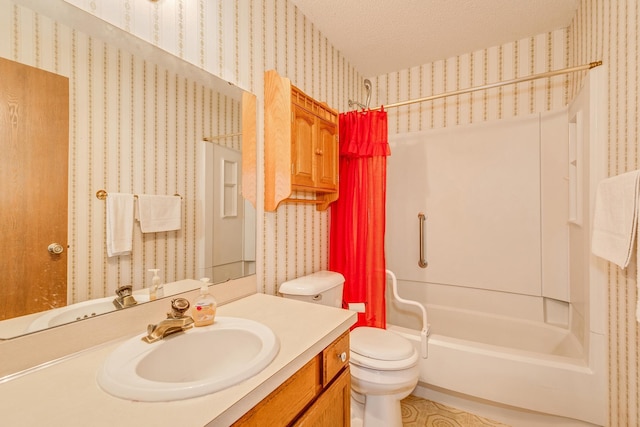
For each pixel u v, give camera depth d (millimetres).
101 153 858
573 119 1730
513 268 2078
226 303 1232
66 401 570
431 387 1790
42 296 734
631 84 1092
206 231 1177
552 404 1413
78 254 808
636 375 1097
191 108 1115
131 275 933
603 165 1328
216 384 601
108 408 547
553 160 1946
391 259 2504
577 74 1765
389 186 2510
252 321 941
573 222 1694
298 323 978
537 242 2002
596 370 1348
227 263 1263
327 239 2021
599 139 1350
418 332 1788
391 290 2492
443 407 1720
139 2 948
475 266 2201
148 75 976
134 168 943
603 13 1349
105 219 869
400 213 2471
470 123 2246
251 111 1368
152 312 977
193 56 1119
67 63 783
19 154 697
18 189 695
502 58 2146
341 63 2229
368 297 1803
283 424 719
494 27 1931
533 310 2016
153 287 993
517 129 2064
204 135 1166
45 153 742
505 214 2105
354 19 1821
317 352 841
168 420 515
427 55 2270
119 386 592
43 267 738
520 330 1988
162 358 784
